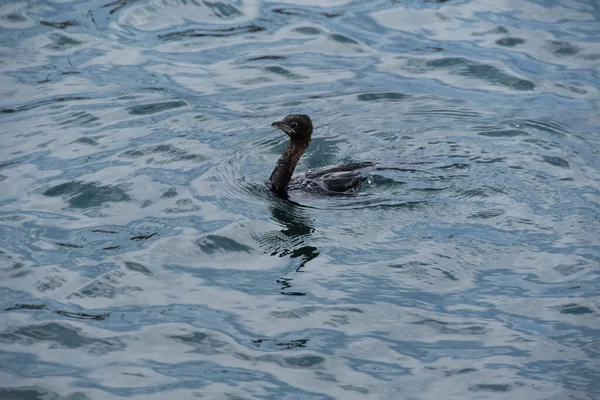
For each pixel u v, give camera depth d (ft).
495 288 38.34
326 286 38.65
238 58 65.51
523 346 34.40
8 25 69.15
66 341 34.81
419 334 35.37
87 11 71.82
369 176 48.57
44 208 45.47
